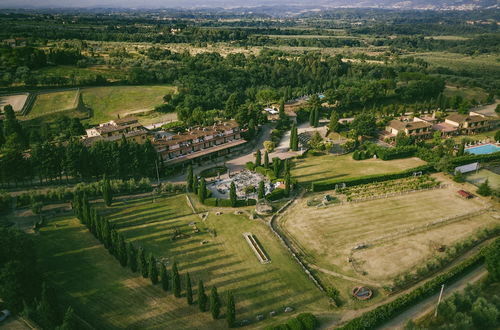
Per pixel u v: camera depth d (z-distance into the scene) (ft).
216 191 377.91
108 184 326.65
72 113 592.60
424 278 247.29
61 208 325.42
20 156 353.31
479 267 252.42
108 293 230.07
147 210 335.06
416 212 329.52
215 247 281.13
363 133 520.01
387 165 436.76
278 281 245.04
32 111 574.97
